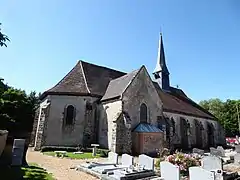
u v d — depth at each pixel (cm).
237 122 6003
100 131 2173
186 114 3094
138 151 1964
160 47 3750
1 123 2858
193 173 810
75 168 1154
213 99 6888
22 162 1163
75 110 2214
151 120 2286
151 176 999
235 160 1636
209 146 3438
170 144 2534
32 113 3591
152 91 2395
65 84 2366
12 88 3534
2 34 1128
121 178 887
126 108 2056
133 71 2411
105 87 2569
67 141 2122
